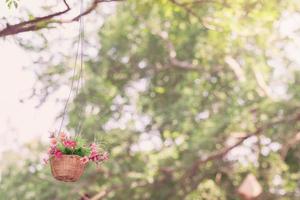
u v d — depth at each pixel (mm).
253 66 18672
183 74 21312
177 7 10188
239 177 18188
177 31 20453
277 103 15570
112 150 19188
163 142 20078
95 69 22016
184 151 18234
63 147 6598
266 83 20156
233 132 16766
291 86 19516
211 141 16859
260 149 17141
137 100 21719
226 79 20062
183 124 18797
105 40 21953
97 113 20453
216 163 18000
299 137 16391
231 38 15578
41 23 7223
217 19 10719
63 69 20250
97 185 19266
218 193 18469
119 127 20219
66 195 18844
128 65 22141
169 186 18453
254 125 17062
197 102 19625
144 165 19406
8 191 20953
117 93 21203
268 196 17375
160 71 21750
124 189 18688
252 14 11094
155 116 20047
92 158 6672
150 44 21750
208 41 17438
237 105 17609
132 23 21469
